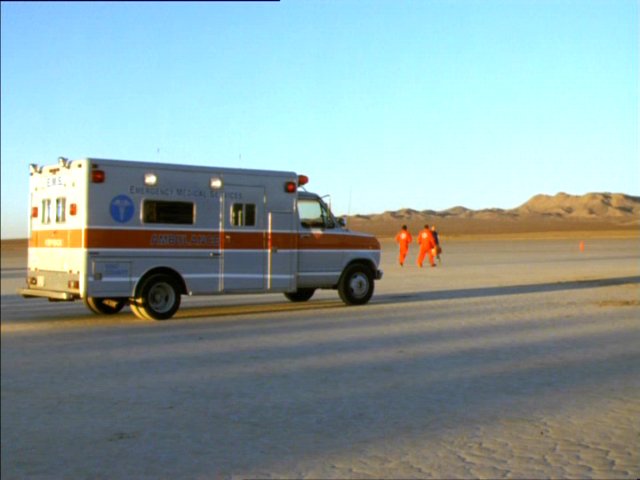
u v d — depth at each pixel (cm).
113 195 1524
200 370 1011
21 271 4184
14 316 1723
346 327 1416
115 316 1698
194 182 1608
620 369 890
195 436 684
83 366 1060
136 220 1547
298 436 669
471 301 1880
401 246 3541
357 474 550
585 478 509
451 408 748
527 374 900
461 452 595
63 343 1284
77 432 714
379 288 2328
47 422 755
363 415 737
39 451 650
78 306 1991
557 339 1166
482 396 795
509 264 3678
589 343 1102
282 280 1716
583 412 703
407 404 775
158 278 1572
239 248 1659
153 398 852
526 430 650
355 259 1830
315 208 1784
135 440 678
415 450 608
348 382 900
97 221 1509
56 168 1570
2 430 728
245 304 1934
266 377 948
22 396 872
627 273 2889
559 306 1689
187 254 1602
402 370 964
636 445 588
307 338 1280
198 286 1612
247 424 719
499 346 1123
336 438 657
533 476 521
